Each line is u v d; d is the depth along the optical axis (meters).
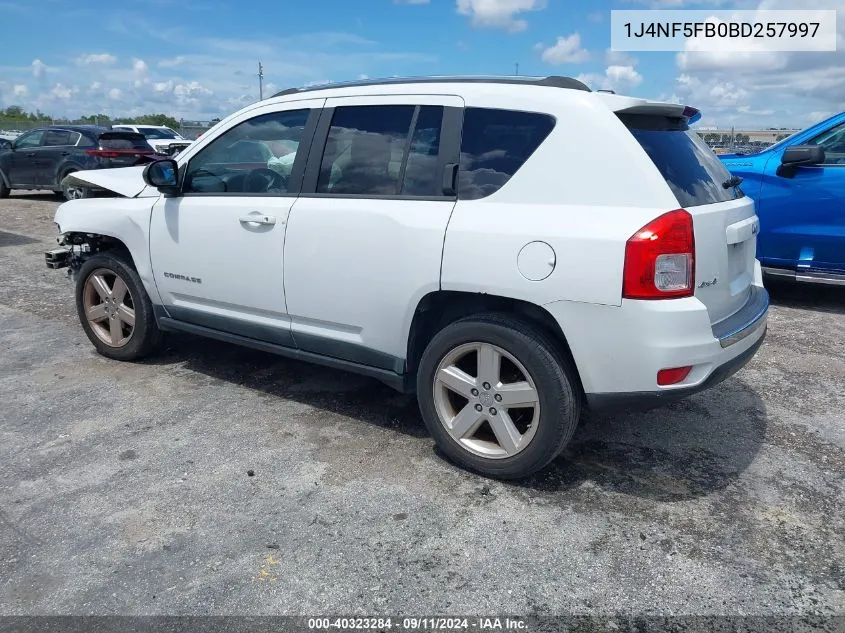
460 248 3.08
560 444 3.07
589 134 2.92
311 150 3.70
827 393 4.39
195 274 4.18
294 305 3.75
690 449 3.63
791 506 3.09
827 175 5.95
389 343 3.45
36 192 16.86
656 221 2.74
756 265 3.78
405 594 2.49
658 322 2.75
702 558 2.71
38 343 5.32
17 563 2.66
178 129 32.47
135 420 3.93
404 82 3.50
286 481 3.26
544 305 2.92
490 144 3.14
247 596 2.47
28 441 3.66
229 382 4.52
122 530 2.86
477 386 3.20
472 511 3.02
